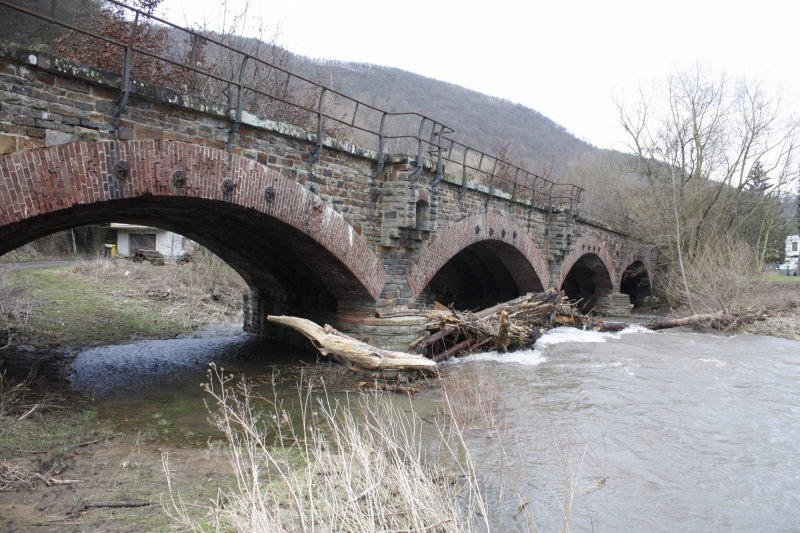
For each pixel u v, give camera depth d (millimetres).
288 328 15602
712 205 28938
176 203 8992
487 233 16641
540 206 20469
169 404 9219
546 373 12203
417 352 12555
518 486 6215
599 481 6434
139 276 22859
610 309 28438
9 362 11234
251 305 18109
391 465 5539
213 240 14891
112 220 12367
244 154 9117
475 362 13234
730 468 7059
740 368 13391
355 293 12477
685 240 28797
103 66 12656
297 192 10062
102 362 12336
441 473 6332
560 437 7902
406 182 11992
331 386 10773
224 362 12977
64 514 5117
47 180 6605
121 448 7023
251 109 16250
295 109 18844
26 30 14547
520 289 21766
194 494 5672
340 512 4680
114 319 17156
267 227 10828
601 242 26328
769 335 19969
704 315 21422
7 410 7680
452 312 14211
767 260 37031
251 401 9562
